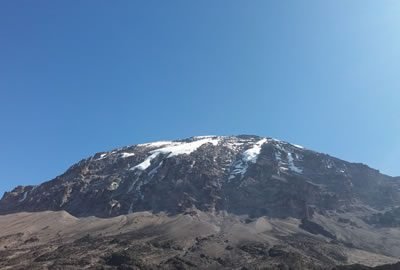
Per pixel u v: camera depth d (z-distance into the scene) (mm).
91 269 194875
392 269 167000
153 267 197000
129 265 196875
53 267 197375
